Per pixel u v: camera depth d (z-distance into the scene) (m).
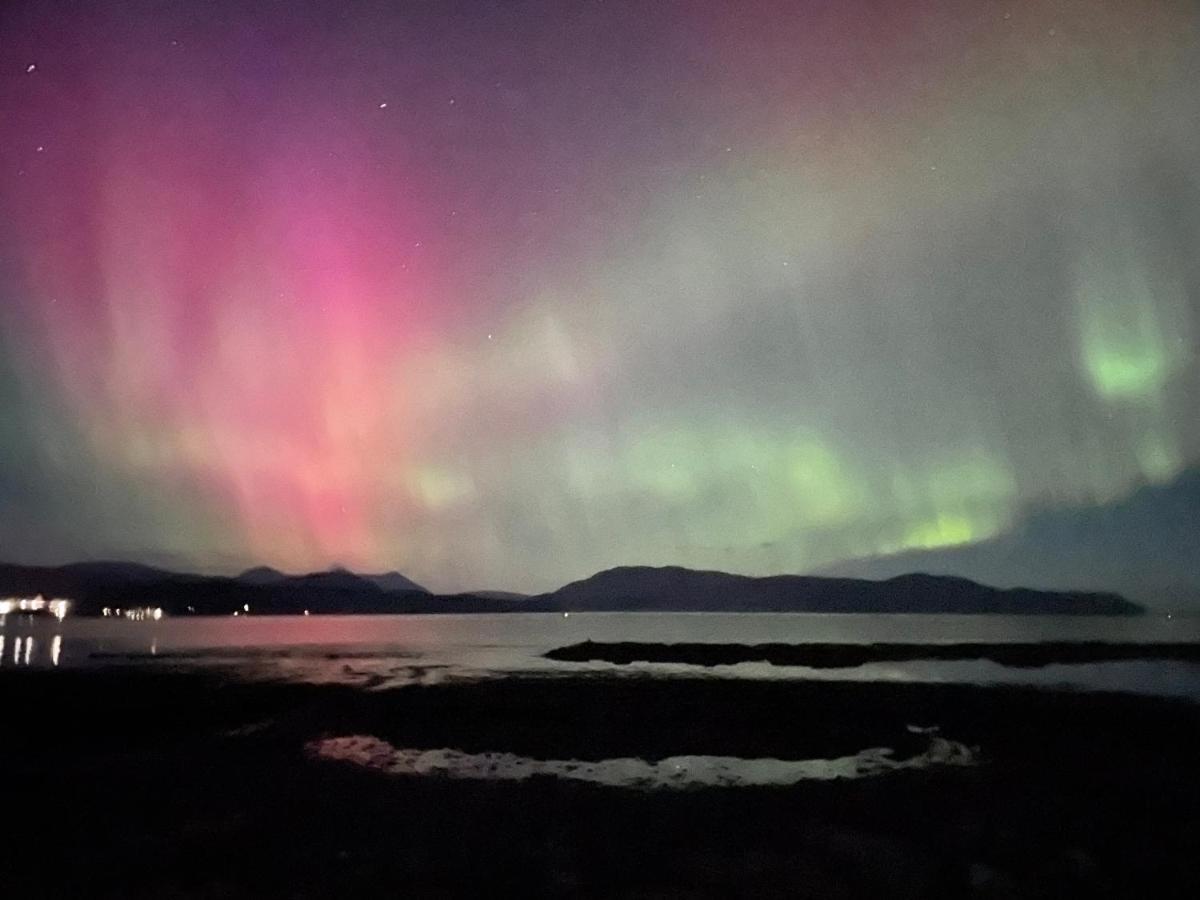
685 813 16.30
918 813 16.16
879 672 51.16
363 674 50.44
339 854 13.66
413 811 16.53
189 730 28.23
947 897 11.47
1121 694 36.84
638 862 13.17
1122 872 12.50
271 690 40.16
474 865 13.07
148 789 18.62
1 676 46.06
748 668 55.88
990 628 118.44
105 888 11.98
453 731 27.56
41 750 24.41
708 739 25.83
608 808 16.75
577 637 107.25
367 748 24.45
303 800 17.48
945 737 25.80
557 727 28.20
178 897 11.62
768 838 14.44
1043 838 14.34
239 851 13.78
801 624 146.38
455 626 158.88
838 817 15.91
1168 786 18.58
